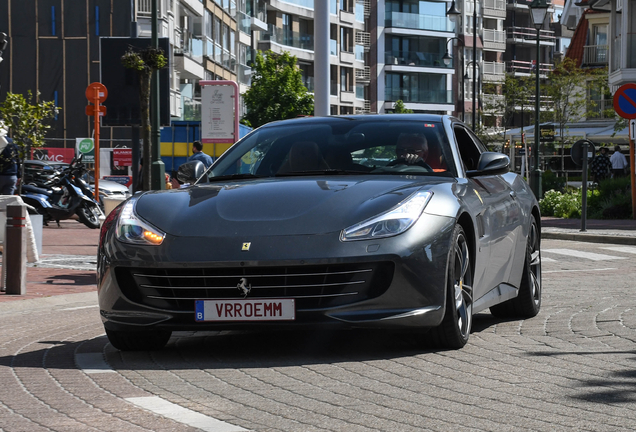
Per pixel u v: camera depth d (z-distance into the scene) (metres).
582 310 8.80
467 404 4.91
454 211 6.40
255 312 5.97
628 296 10.01
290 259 5.86
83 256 16.44
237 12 71.44
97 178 23.83
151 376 5.79
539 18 34.88
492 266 7.30
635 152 26.75
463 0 104.19
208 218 6.24
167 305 6.16
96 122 22.78
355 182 6.63
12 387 5.55
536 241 8.72
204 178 7.46
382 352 6.49
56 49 50.97
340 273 5.90
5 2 50.91
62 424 4.60
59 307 10.45
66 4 51.03
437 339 6.48
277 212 6.19
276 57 66.81
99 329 8.25
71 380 5.72
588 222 26.12
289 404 4.96
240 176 7.28
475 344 6.84
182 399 5.11
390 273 5.99
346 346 6.76
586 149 21.70
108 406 4.97
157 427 4.50
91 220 23.89
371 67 100.75
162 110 34.38
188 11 57.56
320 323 5.94
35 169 26.89
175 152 34.25
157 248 6.11
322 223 6.05
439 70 102.56
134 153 35.62
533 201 8.71
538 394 5.14
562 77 60.53
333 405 4.93
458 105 104.31
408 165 7.16
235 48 71.81
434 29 102.06
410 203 6.25
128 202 6.76
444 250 6.20
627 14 41.31
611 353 6.39
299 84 66.50
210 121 21.70
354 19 94.75
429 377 5.63
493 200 7.43
